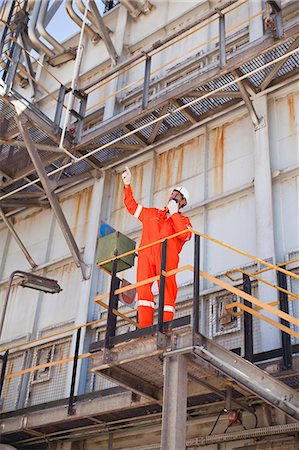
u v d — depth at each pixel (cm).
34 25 1642
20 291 1407
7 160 1248
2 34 1194
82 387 1125
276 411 857
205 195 1156
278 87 1108
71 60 1639
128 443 1029
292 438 823
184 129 1214
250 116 1114
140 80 1316
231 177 1137
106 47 1459
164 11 1471
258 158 1075
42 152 1232
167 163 1270
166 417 642
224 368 678
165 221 820
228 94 1111
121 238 838
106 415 961
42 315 1318
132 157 1316
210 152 1200
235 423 870
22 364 1273
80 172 1357
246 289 862
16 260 1462
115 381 773
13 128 1159
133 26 1527
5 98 1083
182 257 1127
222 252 1074
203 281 1070
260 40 994
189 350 661
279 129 1101
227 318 984
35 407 1022
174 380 661
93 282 1229
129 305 934
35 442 1119
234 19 1280
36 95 1644
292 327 905
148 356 698
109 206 1320
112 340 746
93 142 1224
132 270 1200
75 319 1222
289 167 1039
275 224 1013
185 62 1309
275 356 794
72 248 1228
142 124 1193
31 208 1513
